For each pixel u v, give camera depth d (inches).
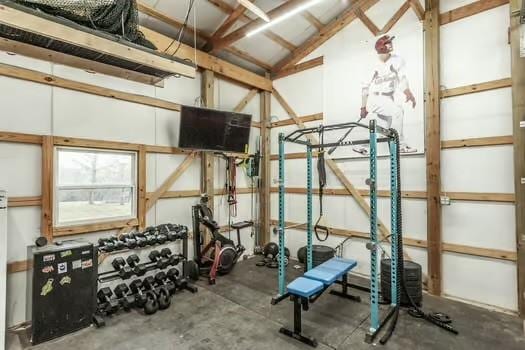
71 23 84.5
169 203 179.2
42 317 109.5
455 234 148.9
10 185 121.8
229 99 215.2
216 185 208.2
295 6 144.8
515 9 129.4
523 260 127.3
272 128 236.2
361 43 183.0
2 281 105.7
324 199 202.1
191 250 189.8
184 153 185.9
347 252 191.2
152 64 103.1
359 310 135.1
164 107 175.5
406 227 165.2
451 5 151.0
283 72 227.9
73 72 139.6
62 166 138.8
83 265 120.3
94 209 149.7
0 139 118.6
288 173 224.1
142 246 148.2
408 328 119.1
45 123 131.3
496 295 137.4
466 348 105.1
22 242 124.2
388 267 142.7
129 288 144.1
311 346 106.2
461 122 147.7
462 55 147.6
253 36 197.2
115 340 110.8
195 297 149.6
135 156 163.8
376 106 175.9
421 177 160.1
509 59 135.3
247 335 113.7
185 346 106.7
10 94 122.3
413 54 161.6
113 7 94.7
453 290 149.1
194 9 164.6
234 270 193.3
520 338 111.4
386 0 172.6
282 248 146.7
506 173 135.8
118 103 156.0
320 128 135.1
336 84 194.7
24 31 82.7
